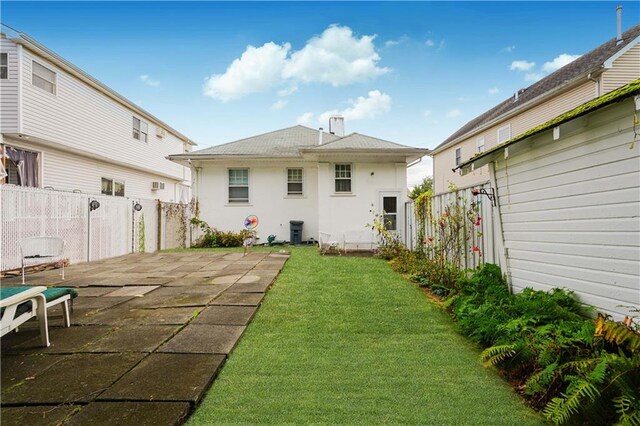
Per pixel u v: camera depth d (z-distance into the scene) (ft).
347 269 24.79
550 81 46.21
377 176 39.73
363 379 8.90
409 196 43.14
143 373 8.99
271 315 14.29
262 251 37.52
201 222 45.55
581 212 10.89
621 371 6.82
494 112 62.44
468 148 62.49
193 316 13.97
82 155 43.78
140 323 13.17
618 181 9.52
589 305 10.59
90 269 25.88
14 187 23.54
